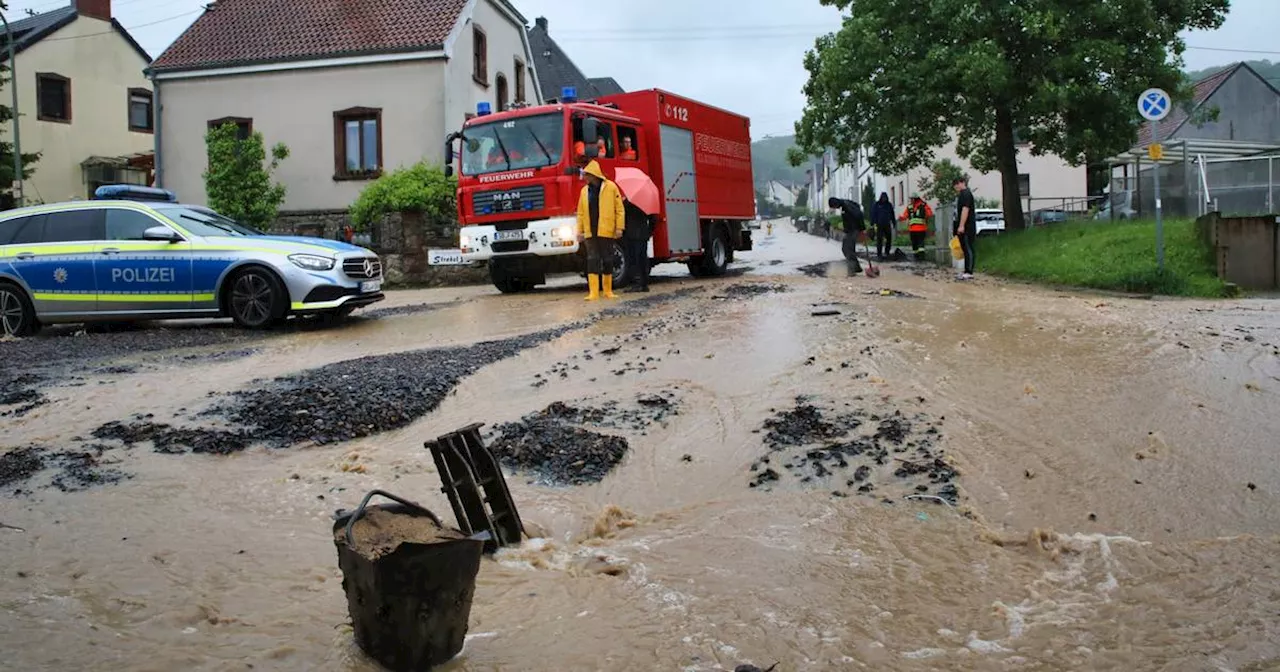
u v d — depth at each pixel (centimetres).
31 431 654
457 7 2683
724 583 396
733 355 834
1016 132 2378
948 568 410
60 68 3472
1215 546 427
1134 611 364
